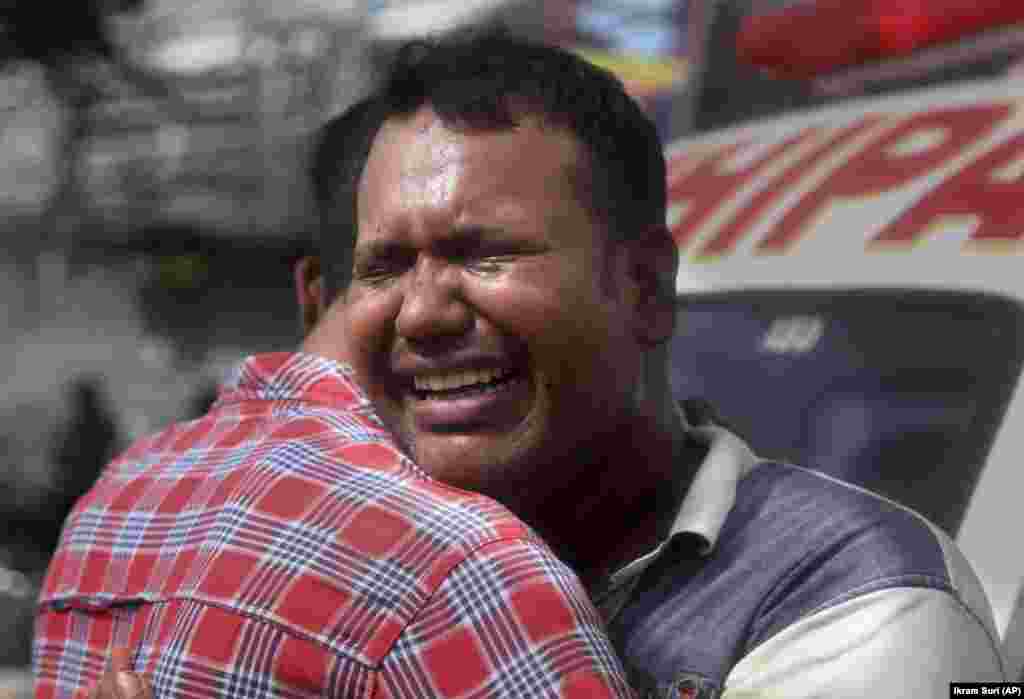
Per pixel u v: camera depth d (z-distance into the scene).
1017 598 2.00
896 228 2.76
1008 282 2.46
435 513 1.57
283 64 16.34
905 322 2.60
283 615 1.52
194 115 17.55
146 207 18.52
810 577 1.70
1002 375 2.35
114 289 20.59
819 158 3.17
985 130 2.83
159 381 19.91
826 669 1.61
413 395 1.82
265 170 17.19
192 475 1.75
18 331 20.52
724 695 1.65
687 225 3.30
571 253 1.73
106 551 1.76
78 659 1.73
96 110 17.81
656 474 1.93
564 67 1.81
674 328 1.93
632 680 1.72
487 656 1.50
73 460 11.38
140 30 17.58
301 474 1.63
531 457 1.77
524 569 1.54
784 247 2.97
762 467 1.93
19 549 10.55
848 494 1.81
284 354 1.89
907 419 2.47
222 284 19.77
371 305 1.80
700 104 6.38
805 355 2.75
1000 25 3.81
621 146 1.81
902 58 3.98
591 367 1.75
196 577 1.60
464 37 1.88
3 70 16.11
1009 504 2.13
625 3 9.64
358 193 1.85
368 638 1.50
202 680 1.53
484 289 1.71
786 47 4.19
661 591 1.79
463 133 1.73
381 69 2.08
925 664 1.58
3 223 19.92
